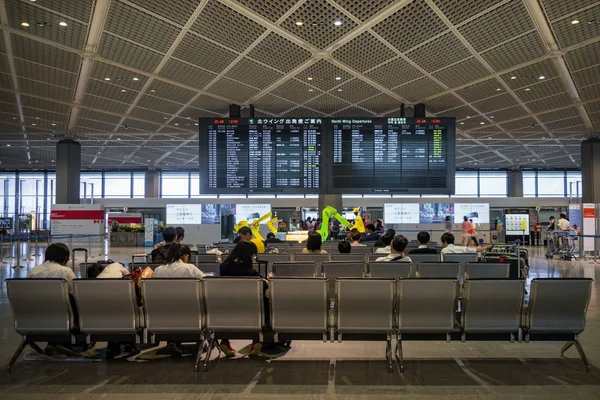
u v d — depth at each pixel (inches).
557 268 482.3
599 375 148.9
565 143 717.3
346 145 418.6
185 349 182.7
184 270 167.8
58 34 275.4
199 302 151.6
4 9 242.1
